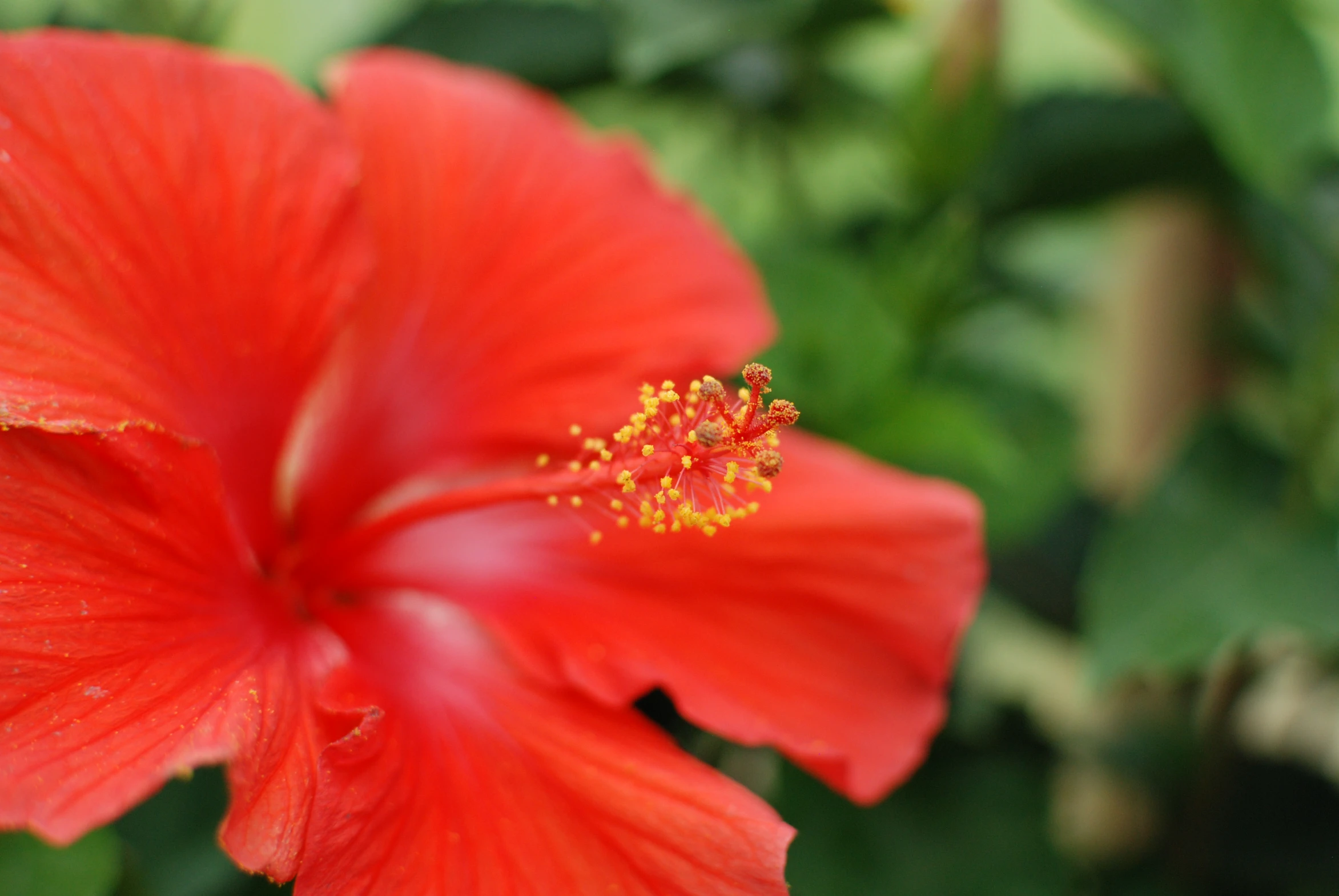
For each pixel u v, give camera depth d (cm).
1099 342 46
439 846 32
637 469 34
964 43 39
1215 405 45
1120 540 38
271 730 32
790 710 35
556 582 36
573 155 37
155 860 37
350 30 43
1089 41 48
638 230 37
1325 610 37
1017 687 44
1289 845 41
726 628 35
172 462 33
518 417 36
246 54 42
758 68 43
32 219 32
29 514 31
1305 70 39
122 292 33
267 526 35
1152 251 44
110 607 32
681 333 37
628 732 34
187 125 34
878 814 38
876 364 38
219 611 33
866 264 42
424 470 37
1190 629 37
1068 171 42
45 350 32
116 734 31
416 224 36
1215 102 39
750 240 44
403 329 36
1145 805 43
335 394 36
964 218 41
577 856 33
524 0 41
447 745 34
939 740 39
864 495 36
